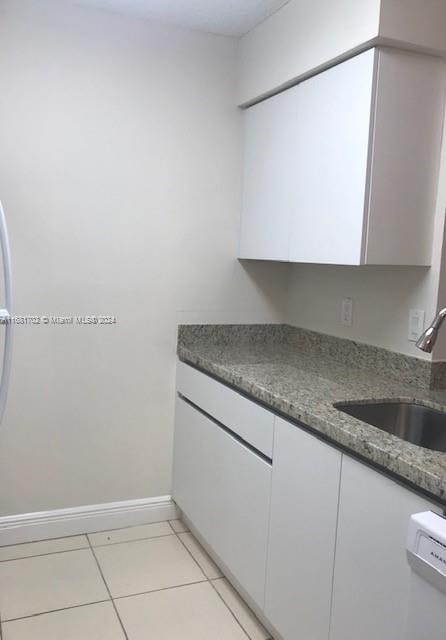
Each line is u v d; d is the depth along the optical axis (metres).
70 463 2.64
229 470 2.24
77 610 2.13
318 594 1.66
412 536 1.20
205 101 2.69
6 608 2.13
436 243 2.03
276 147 2.45
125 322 2.66
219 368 2.29
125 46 2.51
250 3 2.30
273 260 2.65
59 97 2.42
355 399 1.87
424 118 1.96
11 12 2.32
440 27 1.89
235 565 2.19
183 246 2.72
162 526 2.81
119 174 2.56
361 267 2.42
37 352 2.52
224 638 2.02
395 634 1.36
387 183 1.94
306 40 2.14
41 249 2.47
